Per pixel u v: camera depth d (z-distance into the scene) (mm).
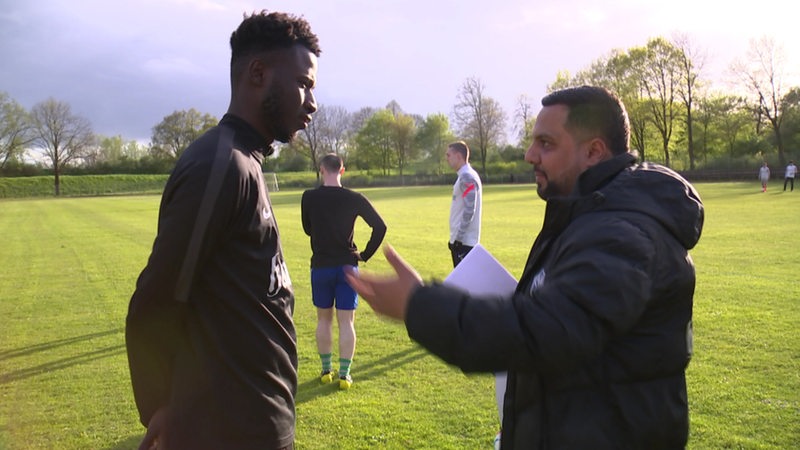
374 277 1736
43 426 4555
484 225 19969
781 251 12125
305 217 5418
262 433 2145
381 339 6773
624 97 61656
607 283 1499
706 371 5215
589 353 1502
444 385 5266
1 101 68688
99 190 78250
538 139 1929
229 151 2062
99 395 5219
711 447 3840
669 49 60875
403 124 87562
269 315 2203
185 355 2109
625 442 1669
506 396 1951
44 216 32125
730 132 69750
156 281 1979
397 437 4238
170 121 90875
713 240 13984
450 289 1634
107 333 7328
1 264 13703
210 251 2021
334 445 4137
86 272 12211
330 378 5406
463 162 7219
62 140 74688
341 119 91812
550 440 1717
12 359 6277
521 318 1526
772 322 6723
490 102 80062
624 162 1817
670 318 1695
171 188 2010
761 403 4500
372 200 40156
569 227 1720
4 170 77062
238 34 2221
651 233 1598
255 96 2215
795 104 61969
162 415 2135
